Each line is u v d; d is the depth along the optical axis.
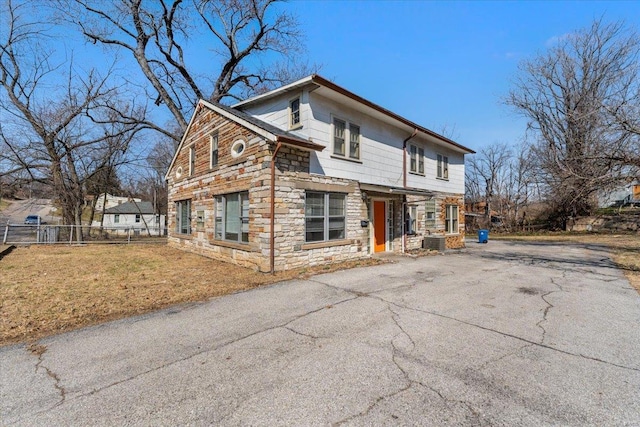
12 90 18.20
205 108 11.66
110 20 18.39
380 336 4.05
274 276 7.75
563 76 19.11
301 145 8.17
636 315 4.91
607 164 9.73
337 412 2.48
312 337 4.05
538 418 2.40
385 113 10.81
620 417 2.42
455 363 3.30
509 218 31.80
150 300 5.78
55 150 19.33
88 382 2.98
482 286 6.86
